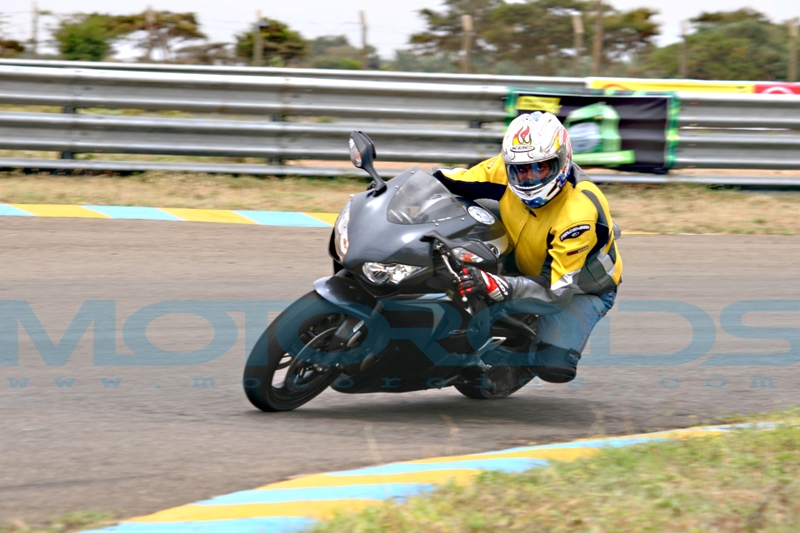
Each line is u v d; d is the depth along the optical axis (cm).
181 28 8025
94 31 8019
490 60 10700
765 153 4100
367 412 1730
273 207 3453
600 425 1702
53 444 1421
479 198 1736
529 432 1634
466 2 10419
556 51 10612
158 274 2628
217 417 1617
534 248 1661
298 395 1673
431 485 1227
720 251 3234
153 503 1180
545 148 1530
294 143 3831
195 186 3619
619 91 3972
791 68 7956
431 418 1708
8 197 3306
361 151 1678
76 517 1102
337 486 1235
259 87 3762
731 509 1116
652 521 1073
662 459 1351
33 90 3600
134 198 3412
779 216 3753
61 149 3631
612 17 10812
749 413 1806
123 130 3669
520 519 1077
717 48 10825
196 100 3741
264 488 1241
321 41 8456
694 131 4472
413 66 10025
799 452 1369
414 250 1517
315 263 2827
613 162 3978
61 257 2734
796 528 1070
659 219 3594
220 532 1053
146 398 1709
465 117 3922
